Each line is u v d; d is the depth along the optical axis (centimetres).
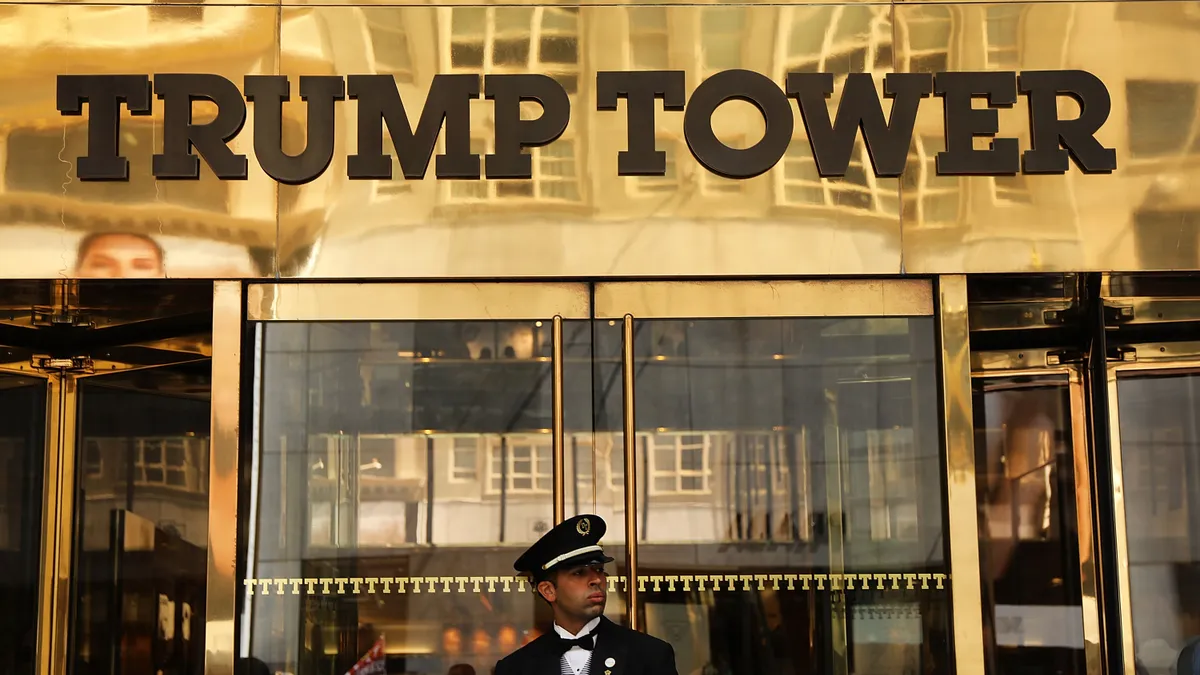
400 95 489
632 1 495
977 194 489
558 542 398
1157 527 529
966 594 481
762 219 487
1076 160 490
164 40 489
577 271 485
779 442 492
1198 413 529
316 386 487
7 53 487
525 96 490
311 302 488
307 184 485
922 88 493
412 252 484
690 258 486
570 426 490
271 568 482
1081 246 486
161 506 545
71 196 481
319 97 487
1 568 540
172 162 482
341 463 487
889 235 487
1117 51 495
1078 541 534
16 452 545
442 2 493
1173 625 526
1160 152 491
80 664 546
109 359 545
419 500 487
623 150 489
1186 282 501
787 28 495
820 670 485
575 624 397
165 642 545
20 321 529
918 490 488
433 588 485
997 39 495
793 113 492
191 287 489
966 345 486
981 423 541
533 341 492
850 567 488
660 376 492
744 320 494
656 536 489
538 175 487
